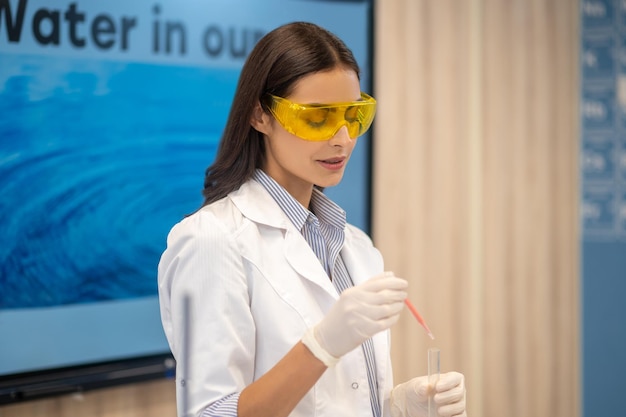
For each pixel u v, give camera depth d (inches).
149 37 99.7
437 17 130.8
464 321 137.8
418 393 61.2
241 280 56.8
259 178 61.9
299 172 58.7
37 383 92.0
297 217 61.2
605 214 150.3
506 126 141.9
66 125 93.4
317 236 63.1
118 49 97.2
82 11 94.2
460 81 134.6
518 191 144.3
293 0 113.2
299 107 55.9
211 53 105.7
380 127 124.1
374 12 121.6
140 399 102.2
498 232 142.0
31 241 91.2
